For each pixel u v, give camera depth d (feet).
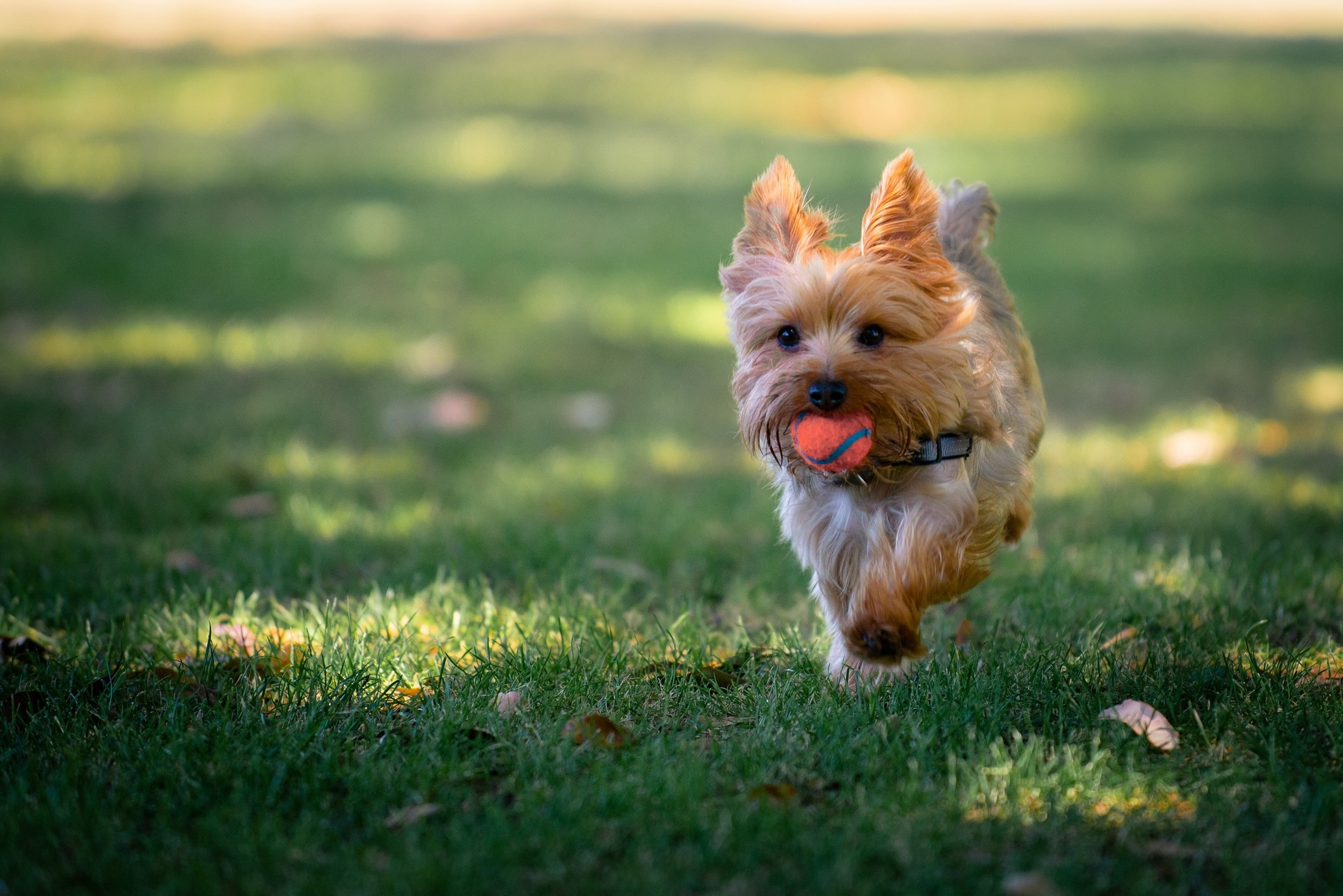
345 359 35.94
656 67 98.78
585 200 58.54
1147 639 17.15
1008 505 15.90
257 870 11.74
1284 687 15.08
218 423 29.94
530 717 14.93
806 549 15.87
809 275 14.60
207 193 57.98
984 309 17.11
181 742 13.85
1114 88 91.91
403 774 13.32
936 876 11.39
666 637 17.34
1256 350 37.96
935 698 15.07
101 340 36.78
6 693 15.43
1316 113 83.66
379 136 72.95
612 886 11.48
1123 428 30.66
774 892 11.35
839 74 96.32
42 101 81.05
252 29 119.75
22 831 12.37
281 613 18.47
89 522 23.38
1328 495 23.99
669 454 28.78
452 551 21.56
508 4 147.95
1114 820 12.50
